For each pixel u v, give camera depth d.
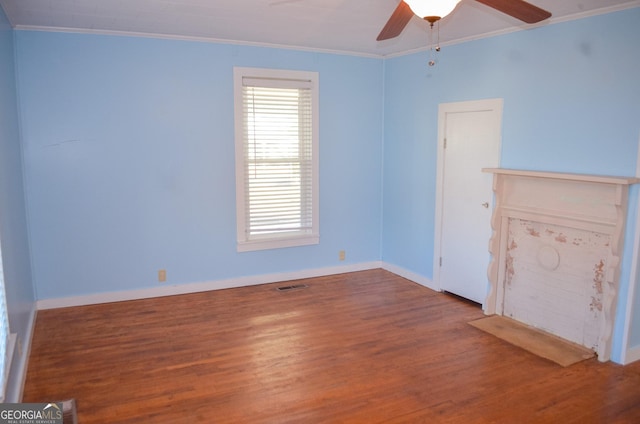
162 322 3.83
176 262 4.48
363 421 2.49
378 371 3.03
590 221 3.22
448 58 4.30
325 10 3.29
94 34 3.93
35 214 3.92
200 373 2.99
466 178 4.23
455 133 4.29
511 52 3.70
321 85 4.86
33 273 3.97
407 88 4.84
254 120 4.60
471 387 2.84
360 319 3.93
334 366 3.10
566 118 3.35
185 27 3.83
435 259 4.66
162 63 4.19
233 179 4.59
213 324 3.80
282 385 2.85
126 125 4.14
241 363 3.13
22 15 3.41
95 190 4.10
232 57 4.42
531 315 3.75
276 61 4.61
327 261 5.20
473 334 3.62
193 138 4.38
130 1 3.10
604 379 2.94
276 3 3.10
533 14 2.13
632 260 3.04
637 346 3.19
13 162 3.32
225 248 4.66
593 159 3.20
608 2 2.93
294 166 4.85
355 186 5.23
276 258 4.93
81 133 3.99
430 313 4.06
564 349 3.35
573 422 2.49
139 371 3.01
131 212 4.25
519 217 3.74
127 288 4.33
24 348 3.06
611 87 3.06
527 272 3.75
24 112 3.79
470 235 4.24
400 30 2.33
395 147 5.11
